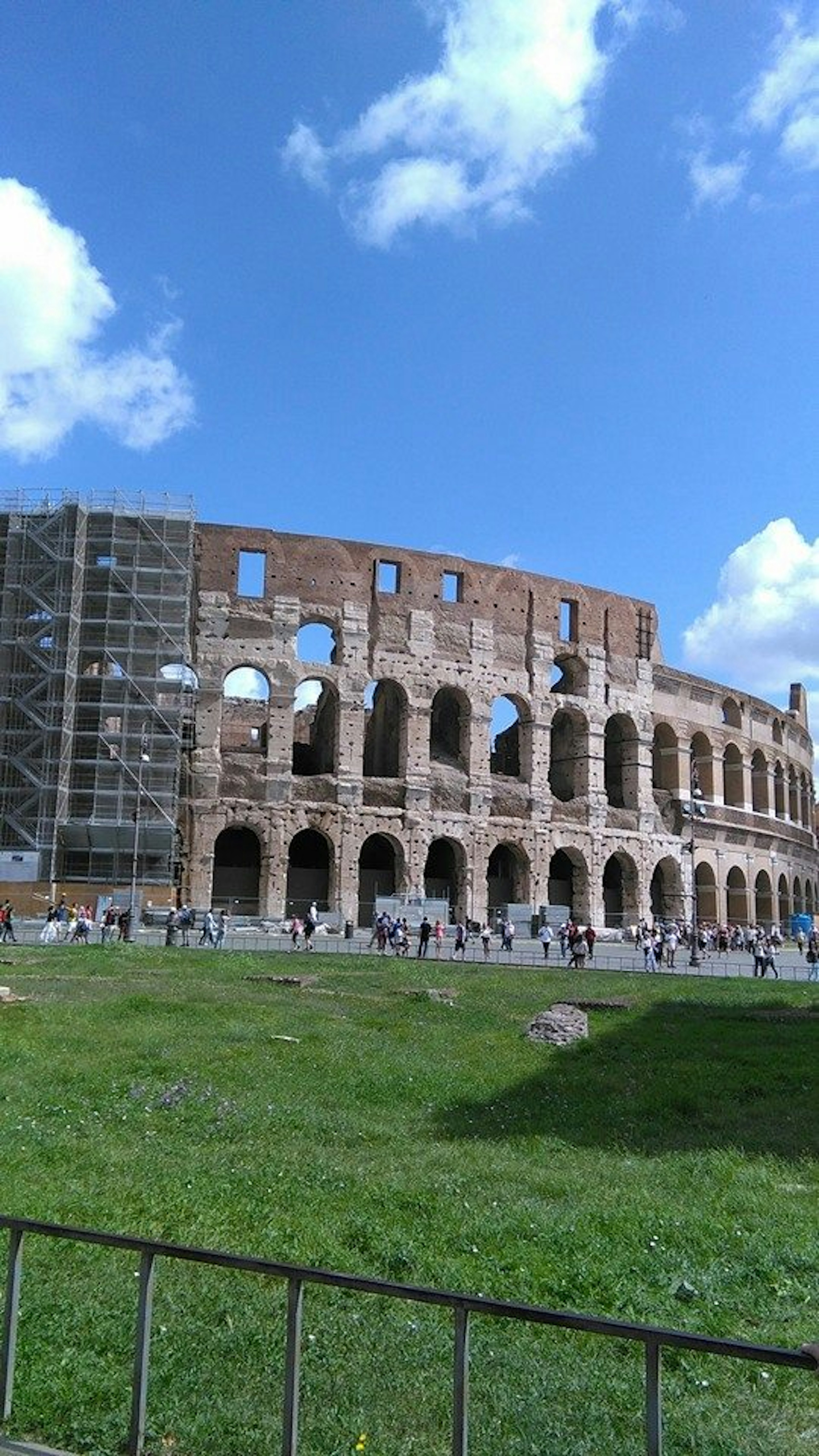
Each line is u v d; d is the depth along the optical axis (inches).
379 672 3228.3
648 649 3794.3
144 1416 283.4
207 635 3068.4
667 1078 1002.1
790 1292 468.8
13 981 1520.7
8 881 2701.8
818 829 5610.2
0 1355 310.2
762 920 4180.6
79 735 2856.8
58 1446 317.1
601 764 3555.6
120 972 1686.8
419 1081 960.9
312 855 3531.0
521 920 3206.2
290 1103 861.8
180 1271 466.9
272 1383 362.0
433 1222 553.6
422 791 3208.7
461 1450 239.8
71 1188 590.6
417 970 1900.8
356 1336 402.3
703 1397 364.5
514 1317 238.7
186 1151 703.7
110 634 2947.8
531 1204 587.2
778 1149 748.6
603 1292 464.1
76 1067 954.1
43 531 2920.8
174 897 2822.3
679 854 3695.9
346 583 3250.5
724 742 4025.6
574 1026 1254.9
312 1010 1359.5
